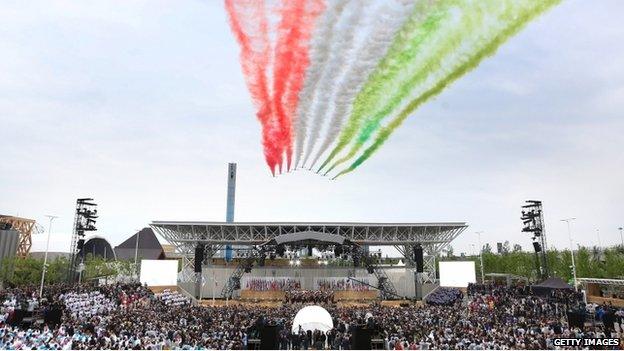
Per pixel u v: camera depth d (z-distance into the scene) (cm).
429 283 8506
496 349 2608
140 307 4991
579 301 5144
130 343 2598
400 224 8912
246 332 3241
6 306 3903
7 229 8312
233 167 10788
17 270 7312
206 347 2741
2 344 2516
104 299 4891
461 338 2930
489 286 7356
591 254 9475
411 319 4075
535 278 9312
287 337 3450
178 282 8112
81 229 6838
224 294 8075
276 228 9131
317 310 3703
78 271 7250
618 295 6166
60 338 2580
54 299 4309
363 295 7900
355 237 9175
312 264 8412
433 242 9150
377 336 3145
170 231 9119
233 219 10531
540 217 6706
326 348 3497
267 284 8144
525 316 4459
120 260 10888
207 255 9088
